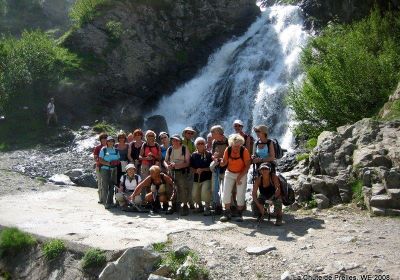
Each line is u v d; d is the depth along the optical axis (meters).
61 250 8.66
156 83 32.53
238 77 31.03
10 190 15.06
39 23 45.97
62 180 17.23
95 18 31.67
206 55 35.19
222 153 10.89
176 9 34.97
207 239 8.67
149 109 31.52
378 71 18.44
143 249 7.68
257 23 36.81
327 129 18.95
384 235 8.43
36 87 27.78
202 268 7.30
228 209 10.22
